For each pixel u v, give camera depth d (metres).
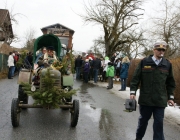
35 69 6.97
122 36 29.31
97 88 14.41
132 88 4.70
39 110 7.70
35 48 7.83
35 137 5.19
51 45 8.48
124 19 28.53
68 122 6.52
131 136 5.65
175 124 7.12
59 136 5.35
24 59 8.37
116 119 7.18
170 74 4.64
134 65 14.80
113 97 11.34
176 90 9.56
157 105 4.46
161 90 4.50
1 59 19.80
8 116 6.70
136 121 7.07
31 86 5.95
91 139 5.29
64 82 6.43
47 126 6.04
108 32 28.67
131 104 4.68
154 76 4.52
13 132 5.42
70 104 6.19
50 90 5.67
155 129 4.51
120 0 27.75
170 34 19.36
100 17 27.95
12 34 28.19
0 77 17.11
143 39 27.86
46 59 7.15
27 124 6.10
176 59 10.05
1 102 8.56
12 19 23.06
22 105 5.77
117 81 19.19
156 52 4.55
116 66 18.95
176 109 9.00
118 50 30.23
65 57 7.16
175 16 19.17
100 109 8.44
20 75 6.88
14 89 11.94
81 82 17.47
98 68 17.33
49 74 5.72
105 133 5.77
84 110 8.11
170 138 5.76
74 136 5.41
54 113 7.42
